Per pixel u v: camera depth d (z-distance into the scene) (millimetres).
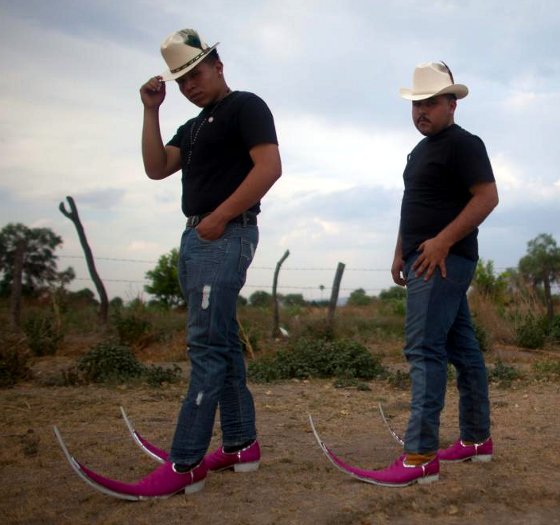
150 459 4277
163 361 11734
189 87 3547
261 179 3361
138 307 15211
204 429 3418
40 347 11750
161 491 3324
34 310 16141
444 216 3658
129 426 3863
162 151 3850
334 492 3391
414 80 3723
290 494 3375
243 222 3490
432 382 3564
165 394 7336
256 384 8539
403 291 24422
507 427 5309
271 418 5922
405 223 3777
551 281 18312
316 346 9555
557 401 6711
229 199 3352
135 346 12734
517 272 17516
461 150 3594
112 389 7828
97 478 3168
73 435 5113
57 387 8086
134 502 3281
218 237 3377
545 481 3584
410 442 3543
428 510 3160
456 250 3623
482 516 3102
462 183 3635
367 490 3406
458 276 3613
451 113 3713
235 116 3480
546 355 12367
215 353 3455
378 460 4176
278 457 4227
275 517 3061
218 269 3424
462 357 3947
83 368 8680
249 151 3447
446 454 3998
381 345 13562
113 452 4504
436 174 3662
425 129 3709
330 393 7613
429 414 3547
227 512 3141
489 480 3588
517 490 3406
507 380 8133
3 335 10797
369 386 8234
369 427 5422
